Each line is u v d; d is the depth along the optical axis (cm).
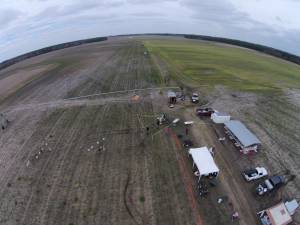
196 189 3394
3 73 9638
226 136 4484
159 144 4259
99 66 8531
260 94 6188
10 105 6000
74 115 5278
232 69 8288
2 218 3086
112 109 5459
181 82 6894
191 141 4309
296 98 6022
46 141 4453
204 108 5369
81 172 3716
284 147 4253
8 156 4131
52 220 3027
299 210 3148
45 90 6744
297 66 10069
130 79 7156
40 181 3588
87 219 3020
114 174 3666
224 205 3173
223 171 3703
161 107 5475
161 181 3528
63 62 9681
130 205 3181
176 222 2970
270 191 3366
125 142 4341
